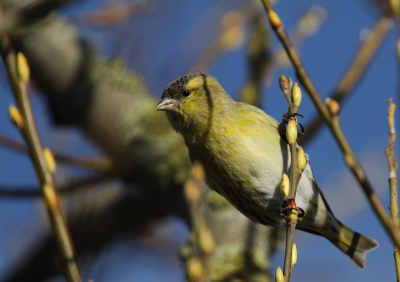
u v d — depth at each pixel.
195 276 4.80
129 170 10.91
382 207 4.40
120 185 11.98
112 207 11.96
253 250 9.91
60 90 11.31
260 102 10.93
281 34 5.11
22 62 5.65
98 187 12.18
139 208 11.84
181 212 10.62
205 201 10.29
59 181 11.38
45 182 5.57
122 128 11.05
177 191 10.70
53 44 11.30
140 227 12.20
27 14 7.17
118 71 11.38
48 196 5.53
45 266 12.67
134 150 10.91
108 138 11.06
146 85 11.46
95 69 11.39
